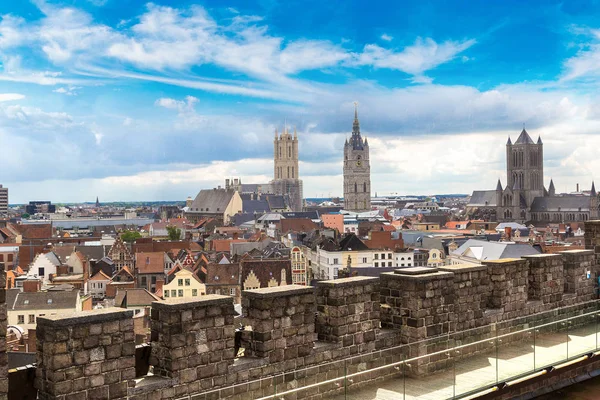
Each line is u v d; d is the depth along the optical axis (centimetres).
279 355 1745
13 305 9250
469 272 2280
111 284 13138
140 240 19750
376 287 2006
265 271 14450
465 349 1994
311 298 1822
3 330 1310
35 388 1385
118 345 1434
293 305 1780
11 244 19688
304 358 1803
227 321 1641
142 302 10662
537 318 2425
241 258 17250
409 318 2091
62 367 1348
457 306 2225
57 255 16775
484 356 2025
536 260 2597
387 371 1834
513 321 2275
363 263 18575
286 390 1738
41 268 14612
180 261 16750
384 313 2167
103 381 1410
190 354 1570
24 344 4712
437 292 2139
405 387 1859
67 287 11525
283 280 14488
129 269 16112
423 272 2133
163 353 1562
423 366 1900
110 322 1420
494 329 2130
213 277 14425
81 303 10000
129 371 1452
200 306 1586
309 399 1692
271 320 1730
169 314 1538
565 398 2153
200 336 1588
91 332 1391
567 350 2220
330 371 1841
